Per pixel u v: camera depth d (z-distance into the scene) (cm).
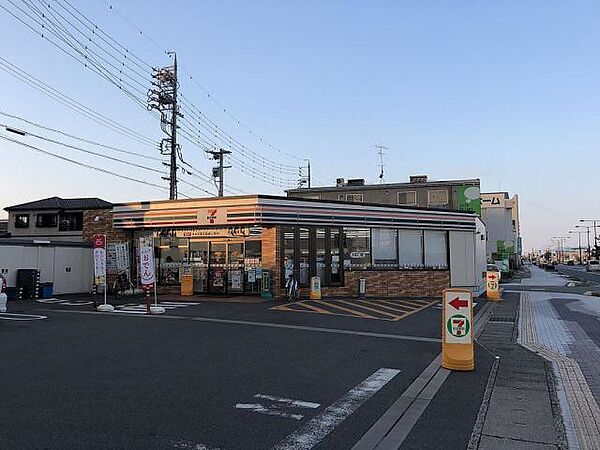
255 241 2206
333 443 507
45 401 625
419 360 920
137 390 680
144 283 1605
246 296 2159
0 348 972
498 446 507
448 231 2450
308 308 1744
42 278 2219
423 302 2062
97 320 1392
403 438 525
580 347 1105
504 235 7512
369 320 1461
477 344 1134
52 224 4759
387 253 2336
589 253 11312
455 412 617
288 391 691
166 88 3092
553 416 607
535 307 1988
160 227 2306
